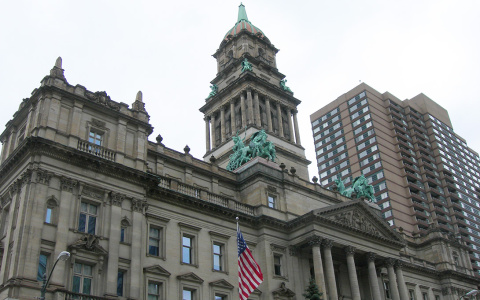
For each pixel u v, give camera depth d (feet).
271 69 321.52
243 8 361.10
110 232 157.17
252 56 318.86
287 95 312.09
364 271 242.37
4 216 159.94
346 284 229.45
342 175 548.72
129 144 177.47
